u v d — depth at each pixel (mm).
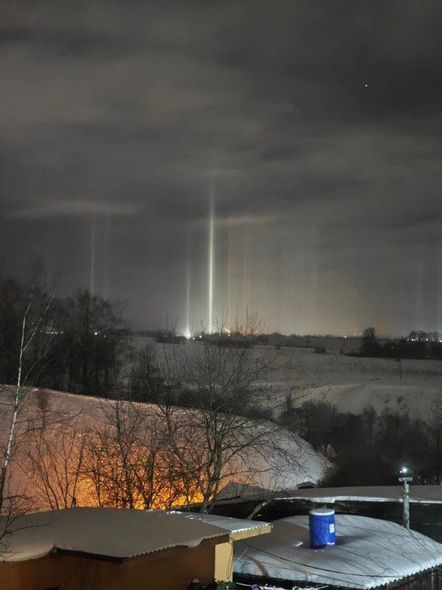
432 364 84125
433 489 20953
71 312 45188
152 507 20109
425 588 14859
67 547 11250
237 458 23219
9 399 21969
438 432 46906
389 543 15656
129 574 11555
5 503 18234
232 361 22531
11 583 11102
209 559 12859
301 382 60750
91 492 20797
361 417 52844
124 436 21203
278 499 20047
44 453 21625
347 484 31328
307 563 14289
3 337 25672
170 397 22891
